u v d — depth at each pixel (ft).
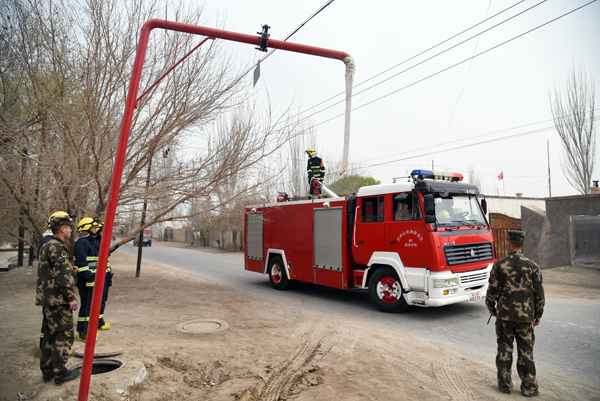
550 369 15.89
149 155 28.17
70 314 12.95
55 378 12.53
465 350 18.52
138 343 17.71
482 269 26.07
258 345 18.76
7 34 22.72
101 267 9.98
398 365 16.40
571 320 23.43
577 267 40.81
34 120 25.75
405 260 25.23
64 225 13.15
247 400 12.92
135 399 12.40
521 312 13.00
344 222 29.66
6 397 11.69
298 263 34.40
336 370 15.80
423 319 24.79
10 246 65.57
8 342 17.28
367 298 32.76
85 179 26.71
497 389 13.87
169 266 61.00
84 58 24.26
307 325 23.11
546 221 44.60
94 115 23.70
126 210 30.50
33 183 28.71
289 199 38.04
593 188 48.93
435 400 12.95
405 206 25.68
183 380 14.34
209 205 29.71
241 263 67.05
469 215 26.94
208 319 23.93
